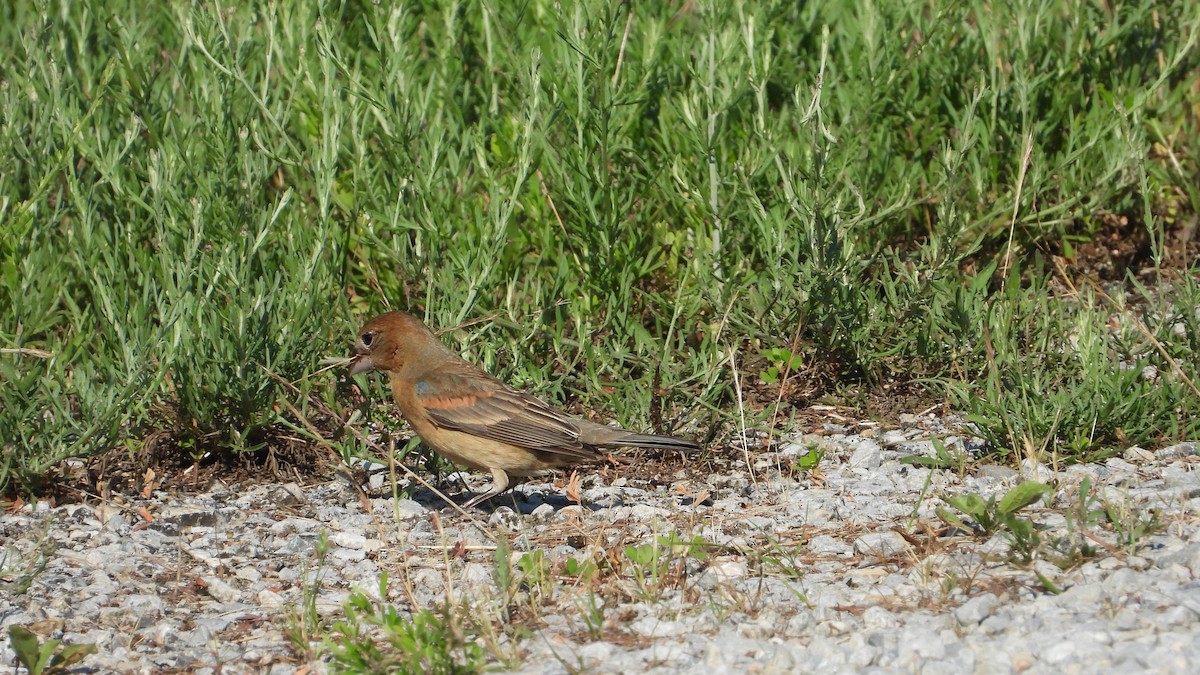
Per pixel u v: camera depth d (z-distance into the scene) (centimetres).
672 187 1435
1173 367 1160
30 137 1334
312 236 1289
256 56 1458
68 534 1044
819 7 1625
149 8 1586
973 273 1520
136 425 1169
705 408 1228
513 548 987
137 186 1378
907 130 1614
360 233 1325
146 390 1154
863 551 919
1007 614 765
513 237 1384
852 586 852
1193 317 1199
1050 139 1634
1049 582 797
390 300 1380
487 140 1555
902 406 1295
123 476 1176
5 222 1331
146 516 1081
